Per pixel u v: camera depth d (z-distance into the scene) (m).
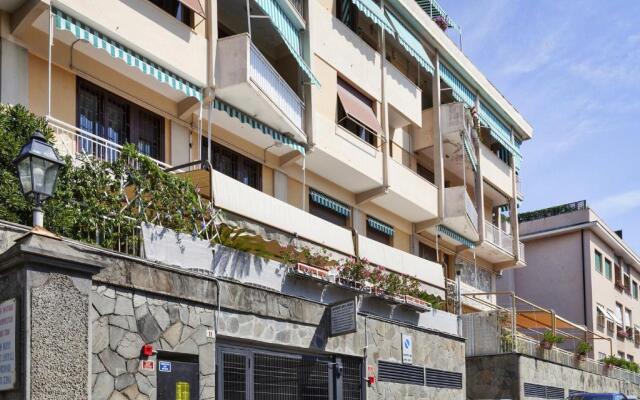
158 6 15.07
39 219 8.02
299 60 18.16
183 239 11.34
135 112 15.41
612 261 44.91
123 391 9.57
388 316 16.84
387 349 16.00
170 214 11.55
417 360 17.09
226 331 11.54
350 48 21.70
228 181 13.71
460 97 28.31
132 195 11.38
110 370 9.42
